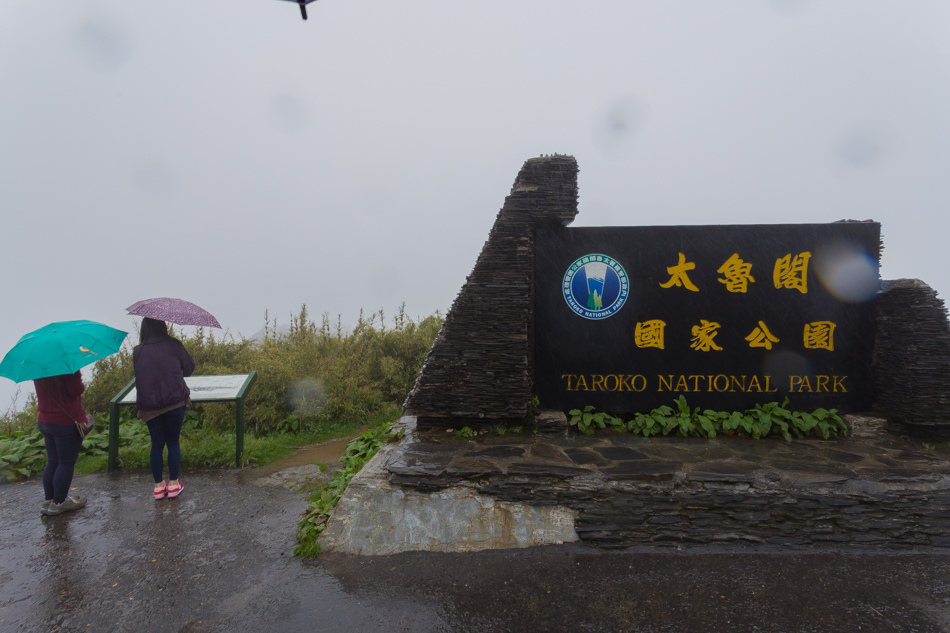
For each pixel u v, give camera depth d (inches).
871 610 103.2
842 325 184.2
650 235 187.2
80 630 100.7
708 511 132.3
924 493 130.6
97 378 270.1
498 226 179.3
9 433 230.5
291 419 271.4
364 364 330.3
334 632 99.6
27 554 132.4
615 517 132.0
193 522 152.9
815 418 177.0
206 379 225.0
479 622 102.2
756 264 185.5
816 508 129.7
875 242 183.2
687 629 98.7
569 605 107.2
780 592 110.0
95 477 196.4
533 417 179.9
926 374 167.2
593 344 188.1
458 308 175.3
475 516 134.7
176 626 102.0
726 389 185.2
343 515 136.7
